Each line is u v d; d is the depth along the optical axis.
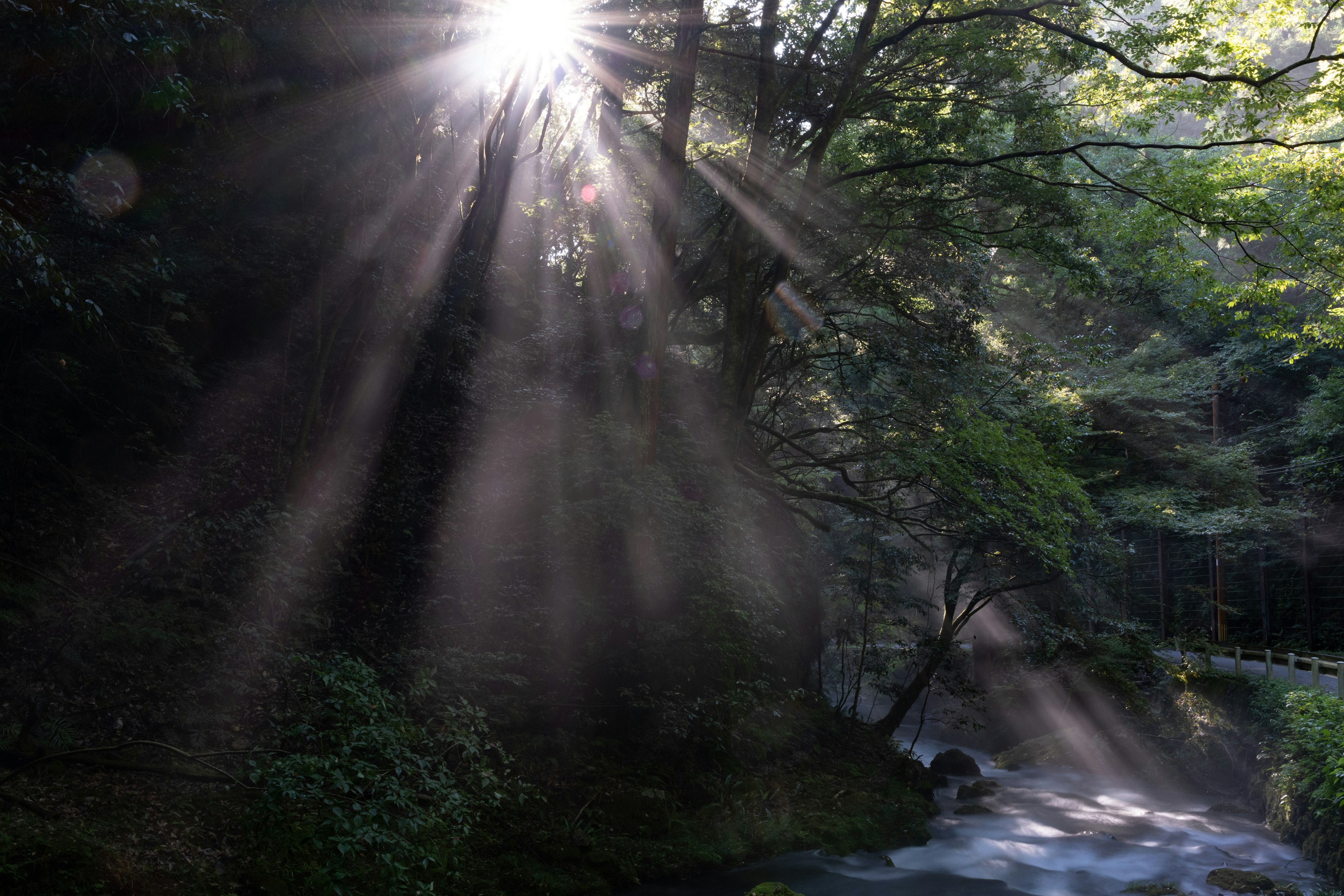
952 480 17.19
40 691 8.20
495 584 13.58
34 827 7.00
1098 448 26.69
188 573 10.14
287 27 13.27
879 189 18.88
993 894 11.57
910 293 20.02
